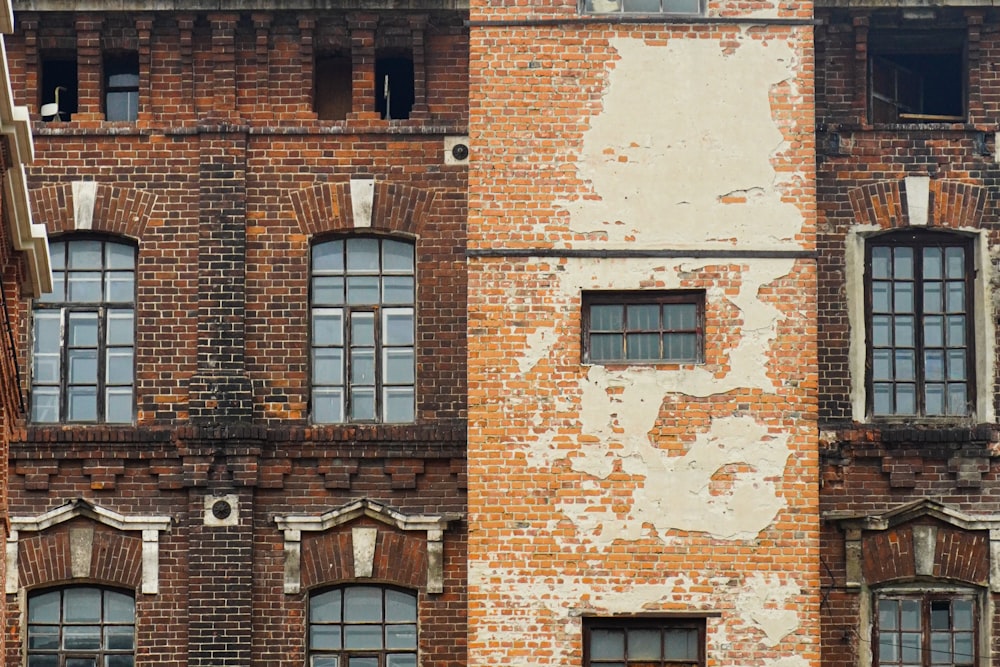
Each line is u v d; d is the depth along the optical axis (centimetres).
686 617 5825
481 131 5969
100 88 6319
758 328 5897
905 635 6131
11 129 4906
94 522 6125
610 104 5981
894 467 6144
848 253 6259
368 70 6306
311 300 6256
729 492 5841
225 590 6078
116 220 6250
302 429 6131
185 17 6294
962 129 6294
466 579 6109
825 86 6325
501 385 5872
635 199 5941
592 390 5869
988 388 6209
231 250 6231
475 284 5906
